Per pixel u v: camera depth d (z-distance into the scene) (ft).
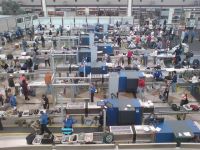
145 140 32.55
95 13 152.15
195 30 115.14
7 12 139.64
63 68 62.90
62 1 152.05
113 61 73.82
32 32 111.04
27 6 154.61
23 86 55.42
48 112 45.60
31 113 45.62
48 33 105.50
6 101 51.83
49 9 152.76
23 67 65.31
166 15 138.82
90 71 60.44
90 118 46.75
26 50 83.66
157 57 73.82
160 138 31.58
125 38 99.45
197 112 46.11
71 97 55.72
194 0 151.94
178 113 45.57
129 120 40.96
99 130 43.65
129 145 24.98
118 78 55.42
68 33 104.83
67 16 136.36
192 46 97.40
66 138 32.30
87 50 71.82
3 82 66.69
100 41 93.61
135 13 150.51
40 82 56.24
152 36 98.32
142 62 75.36
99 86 58.85
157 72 59.52
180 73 61.98
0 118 44.14
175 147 25.23
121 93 58.70
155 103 55.06
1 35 106.83
